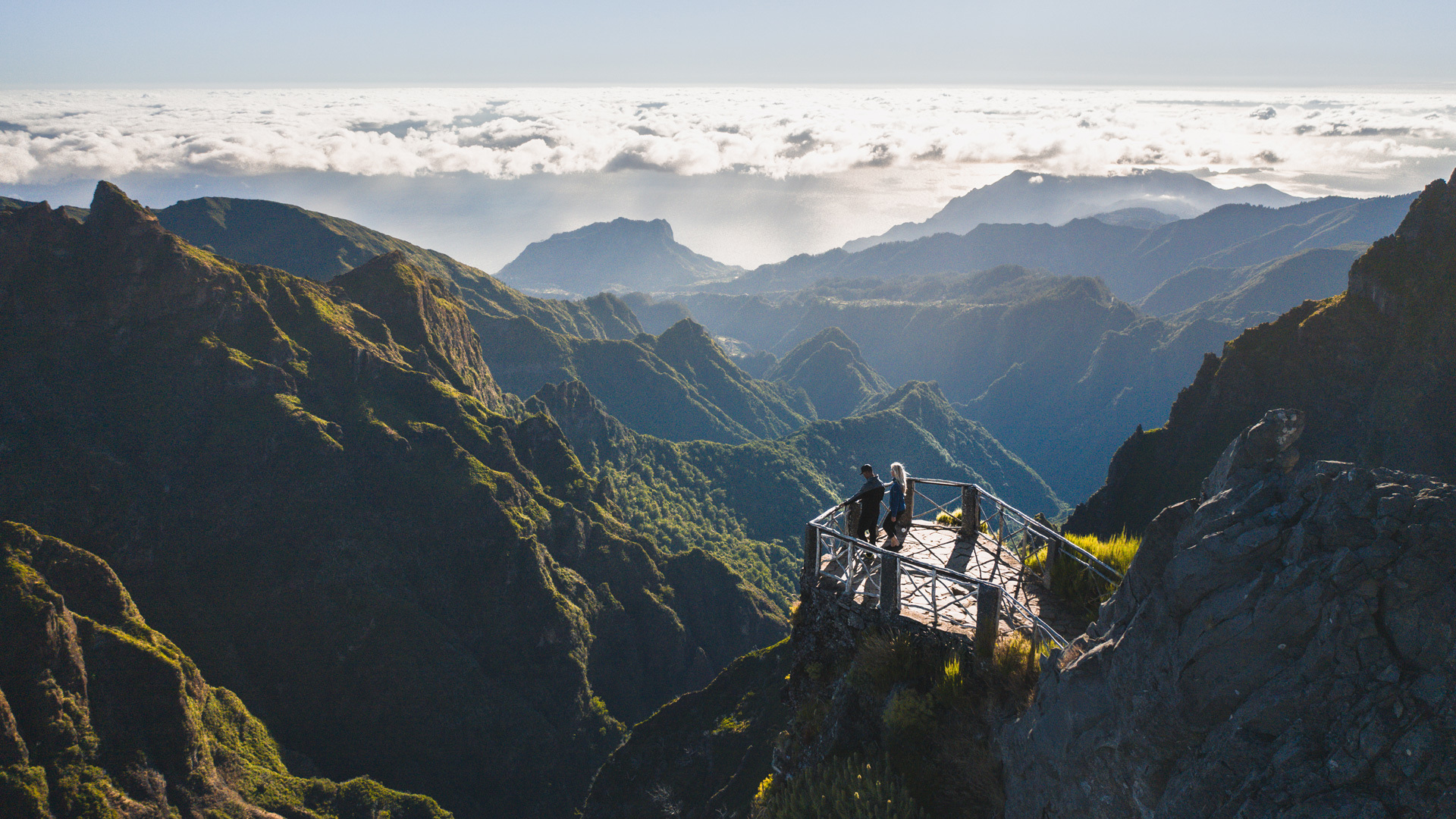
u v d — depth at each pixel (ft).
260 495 448.24
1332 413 387.14
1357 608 19.35
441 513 485.97
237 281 506.89
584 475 646.33
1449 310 360.48
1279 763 19.49
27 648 256.73
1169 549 25.40
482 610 470.39
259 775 309.83
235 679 388.16
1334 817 18.08
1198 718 21.91
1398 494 19.99
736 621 584.81
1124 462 429.38
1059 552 39.75
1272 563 21.66
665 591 570.87
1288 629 20.58
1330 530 20.52
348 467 481.87
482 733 408.87
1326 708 19.30
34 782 240.73
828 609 42.91
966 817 31.58
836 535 42.86
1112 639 26.55
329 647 410.72
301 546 440.86
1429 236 377.09
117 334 455.63
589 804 217.77
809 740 41.01
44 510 386.73
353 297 636.89
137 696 276.62
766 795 43.75
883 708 36.22
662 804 193.67
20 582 266.98
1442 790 16.88
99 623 283.18
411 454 506.89
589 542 572.10
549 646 467.93
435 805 331.98
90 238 463.42
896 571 38.19
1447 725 17.24
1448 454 354.95
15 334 433.48
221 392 467.52
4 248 444.14
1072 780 26.21
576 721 456.86
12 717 244.01
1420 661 18.31
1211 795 20.83
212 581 420.36
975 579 34.37
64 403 425.69
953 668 34.30
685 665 542.16
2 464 391.45
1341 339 388.37
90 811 247.50
